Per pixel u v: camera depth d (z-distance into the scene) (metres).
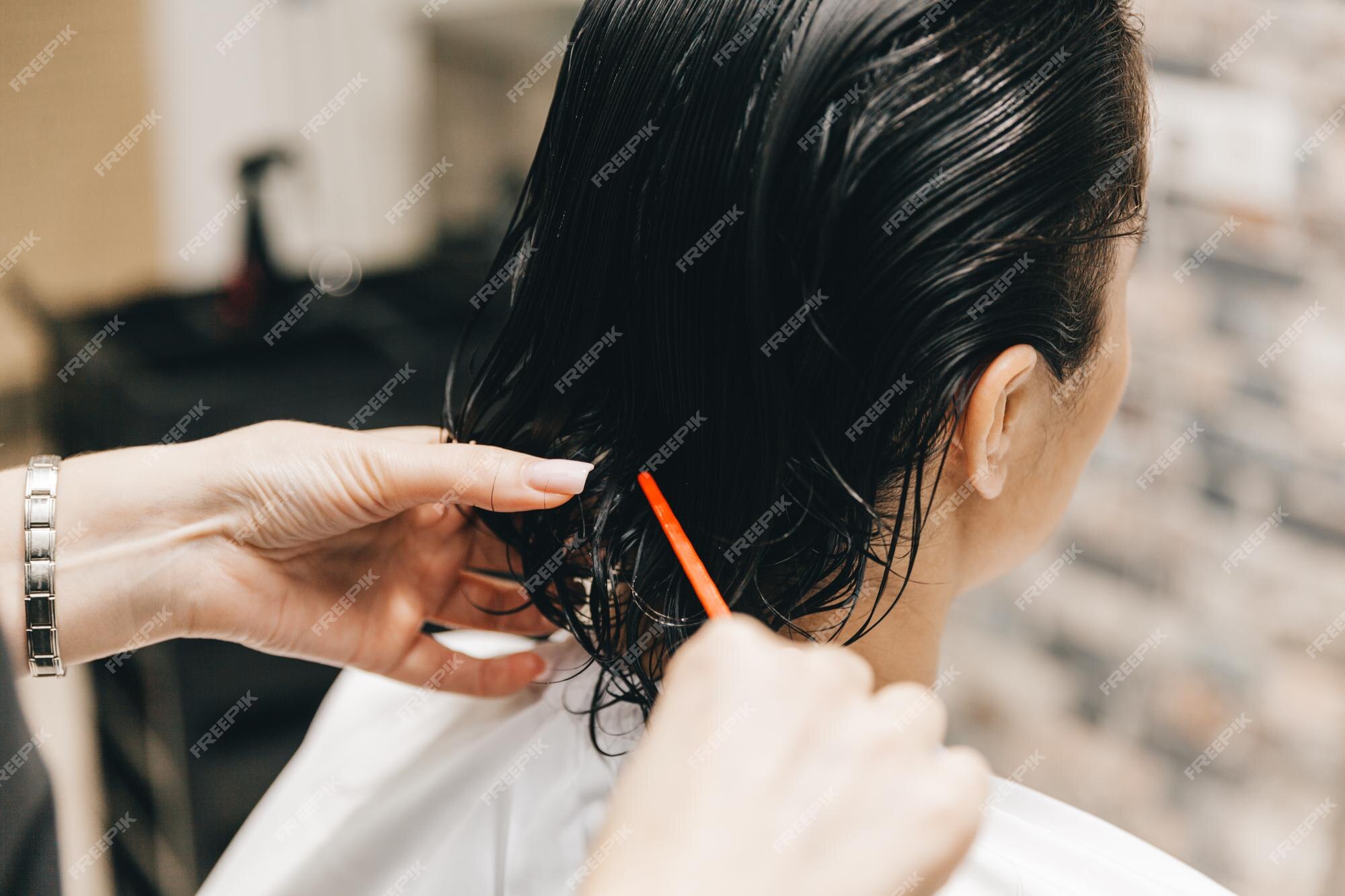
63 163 2.08
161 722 1.54
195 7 2.04
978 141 0.49
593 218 0.55
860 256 0.49
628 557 0.60
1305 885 1.12
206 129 2.13
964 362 0.52
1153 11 1.03
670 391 0.55
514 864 0.64
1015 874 0.63
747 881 0.34
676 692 0.37
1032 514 0.63
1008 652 1.36
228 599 0.72
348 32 2.07
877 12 0.48
